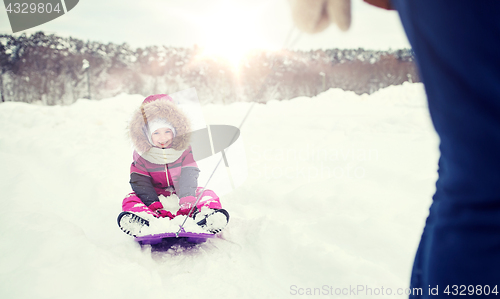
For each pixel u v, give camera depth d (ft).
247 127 23.18
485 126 1.88
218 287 6.52
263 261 7.39
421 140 15.64
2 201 9.32
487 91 1.82
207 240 8.59
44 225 7.72
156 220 8.14
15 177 11.64
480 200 2.02
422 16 2.04
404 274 6.40
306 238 7.76
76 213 10.44
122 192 12.09
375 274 6.33
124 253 7.59
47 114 30.07
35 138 20.24
